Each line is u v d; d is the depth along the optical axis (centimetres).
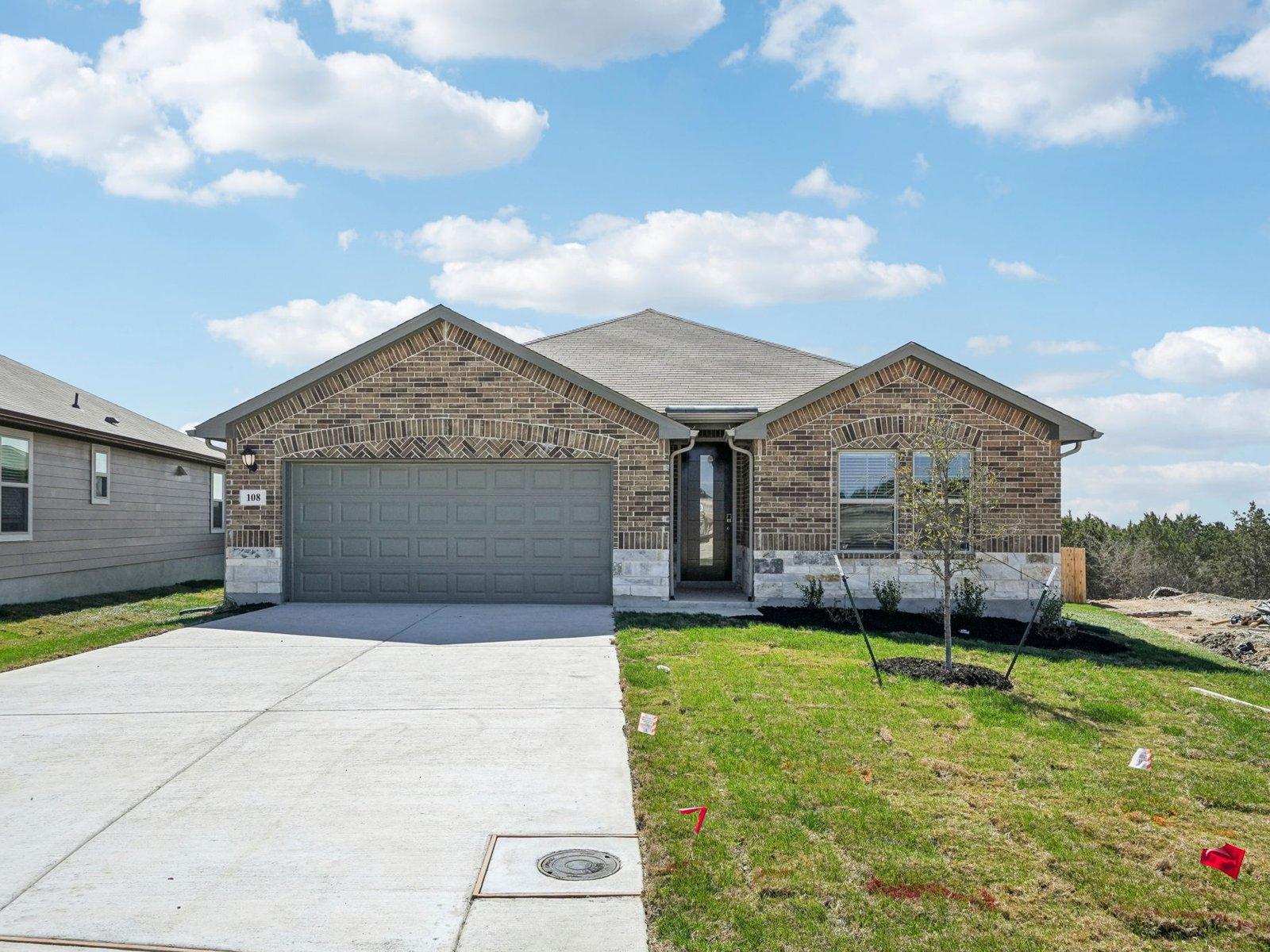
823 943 421
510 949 412
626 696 844
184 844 520
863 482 1437
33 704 821
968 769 665
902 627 1295
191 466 2259
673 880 477
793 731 738
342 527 1474
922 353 1417
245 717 778
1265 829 578
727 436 1452
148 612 1611
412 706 814
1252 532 3027
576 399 1450
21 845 519
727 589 1634
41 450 1631
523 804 582
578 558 1460
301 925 431
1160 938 442
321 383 1464
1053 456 1418
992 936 433
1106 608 1905
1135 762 661
